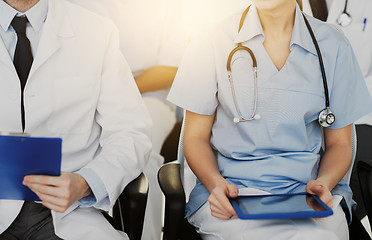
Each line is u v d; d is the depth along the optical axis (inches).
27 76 50.6
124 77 56.3
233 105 53.8
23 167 42.8
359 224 55.7
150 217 71.0
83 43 54.0
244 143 54.0
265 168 52.9
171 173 53.8
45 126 51.6
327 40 55.7
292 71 53.8
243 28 55.1
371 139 78.0
